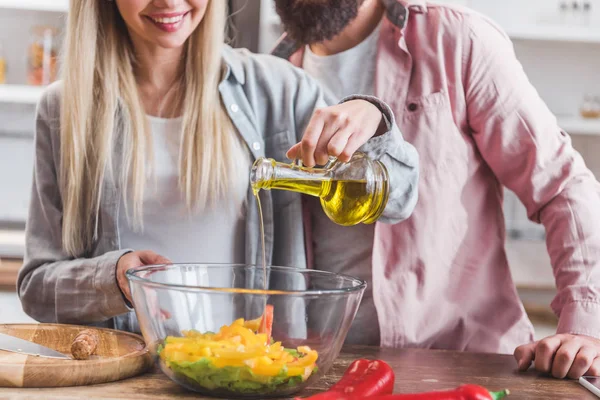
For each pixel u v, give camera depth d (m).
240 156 1.73
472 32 1.76
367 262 1.76
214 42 1.70
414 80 1.78
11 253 3.14
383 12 1.84
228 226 1.71
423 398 1.08
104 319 1.60
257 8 3.12
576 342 1.41
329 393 1.12
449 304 1.77
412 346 1.74
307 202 1.78
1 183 3.63
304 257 1.74
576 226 1.64
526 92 1.74
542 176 1.69
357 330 1.77
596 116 3.53
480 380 1.35
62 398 1.15
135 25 1.58
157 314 1.19
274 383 1.16
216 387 1.17
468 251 1.79
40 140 1.75
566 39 3.41
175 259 1.69
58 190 1.74
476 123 1.76
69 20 1.69
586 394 1.30
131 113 1.70
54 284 1.60
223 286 1.38
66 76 1.69
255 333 1.19
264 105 1.77
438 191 1.75
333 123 1.35
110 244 1.68
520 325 1.80
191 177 1.69
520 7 3.56
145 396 1.19
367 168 1.39
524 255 3.39
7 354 1.29
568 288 1.60
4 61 3.52
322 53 1.90
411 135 1.77
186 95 1.71
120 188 1.69
